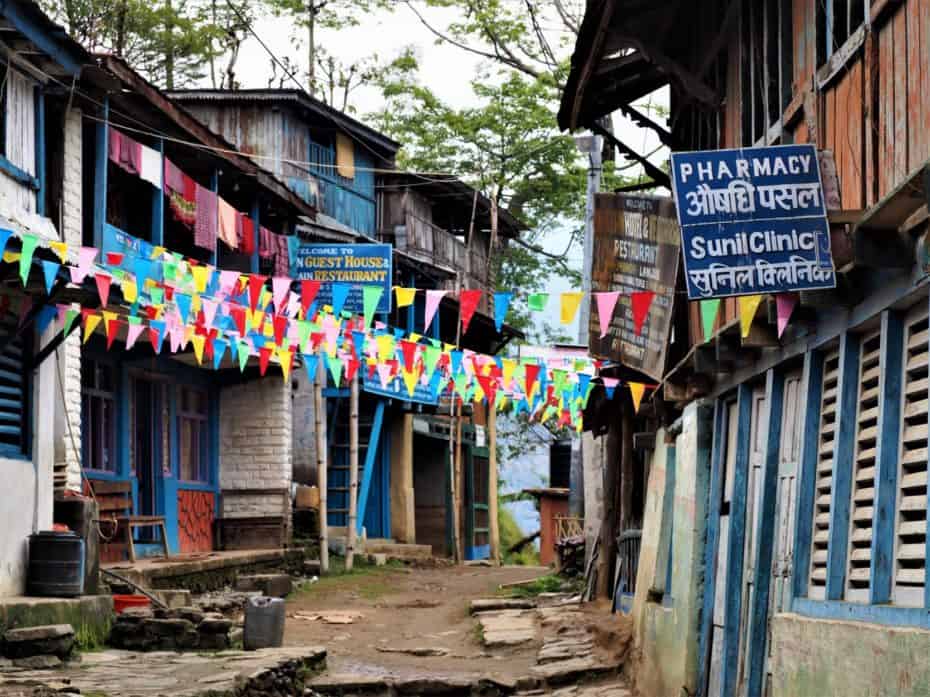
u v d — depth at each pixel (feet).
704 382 38.09
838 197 26.27
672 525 42.65
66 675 39.24
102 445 63.31
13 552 44.42
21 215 47.37
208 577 64.75
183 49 101.60
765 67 37.73
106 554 61.00
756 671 31.22
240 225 67.77
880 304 24.35
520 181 118.73
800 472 28.71
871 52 28.19
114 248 55.11
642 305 33.65
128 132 61.67
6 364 44.88
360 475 96.43
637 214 41.42
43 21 45.68
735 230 25.13
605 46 45.16
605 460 63.87
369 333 51.80
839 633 23.61
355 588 73.36
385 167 105.19
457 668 49.47
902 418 23.85
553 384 55.36
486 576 83.46
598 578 61.00
